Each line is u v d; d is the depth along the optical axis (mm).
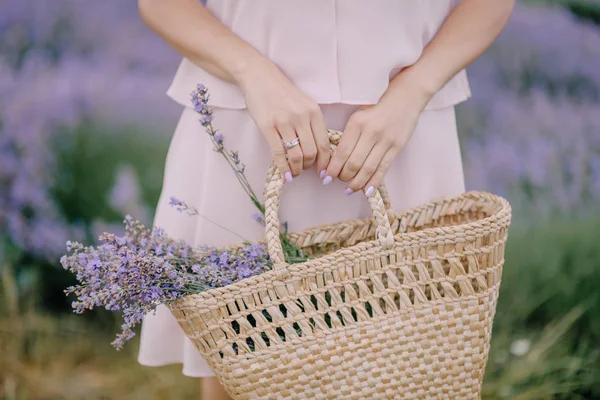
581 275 2379
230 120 1429
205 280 1251
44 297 2586
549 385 2162
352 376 1209
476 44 1417
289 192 1440
